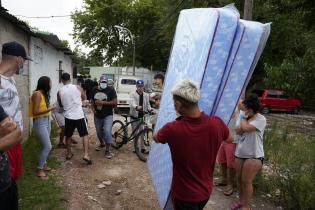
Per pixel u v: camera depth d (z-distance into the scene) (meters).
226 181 5.69
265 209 4.91
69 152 6.76
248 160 4.31
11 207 2.41
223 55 2.80
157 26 27.86
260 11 14.89
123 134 7.86
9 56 2.80
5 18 6.17
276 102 22.17
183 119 2.69
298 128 14.64
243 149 4.34
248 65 2.92
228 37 2.79
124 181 5.74
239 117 4.60
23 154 6.71
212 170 2.79
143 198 5.07
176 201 2.75
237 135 4.59
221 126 2.75
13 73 2.86
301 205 4.73
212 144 2.68
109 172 6.15
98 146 7.77
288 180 5.12
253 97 4.28
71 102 6.38
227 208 4.83
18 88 7.20
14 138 2.08
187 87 2.62
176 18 20.80
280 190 5.19
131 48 35.59
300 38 16.28
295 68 7.93
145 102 7.45
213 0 17.23
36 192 4.94
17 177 3.04
